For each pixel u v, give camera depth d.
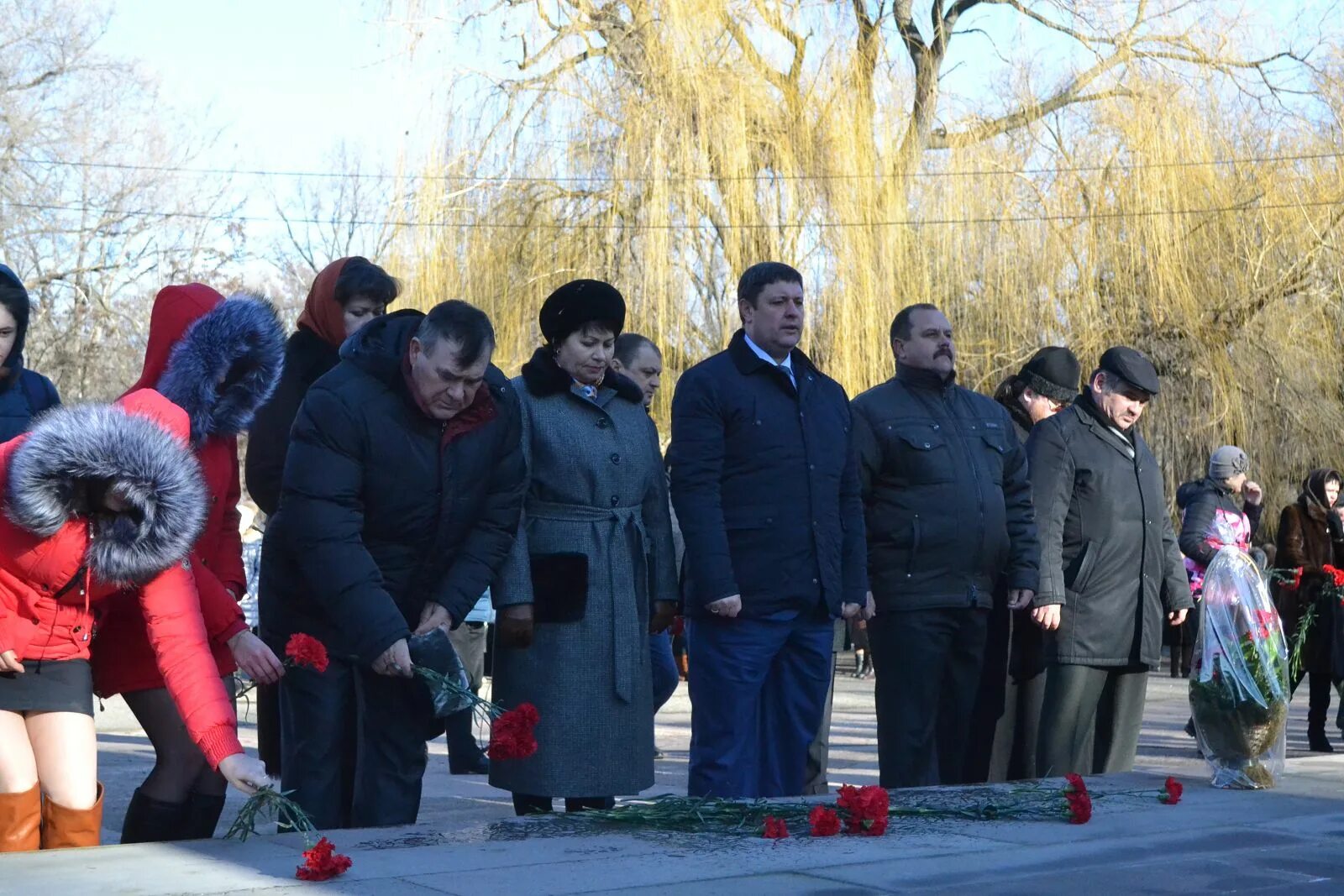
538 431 5.64
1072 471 7.15
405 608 5.27
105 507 4.41
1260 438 20.05
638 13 19.38
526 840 4.71
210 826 5.02
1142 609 7.21
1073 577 7.13
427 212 19.11
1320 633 10.59
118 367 36.94
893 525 6.73
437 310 5.14
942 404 6.88
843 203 18.95
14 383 5.43
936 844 4.74
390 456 5.14
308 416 5.14
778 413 6.20
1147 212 19.62
